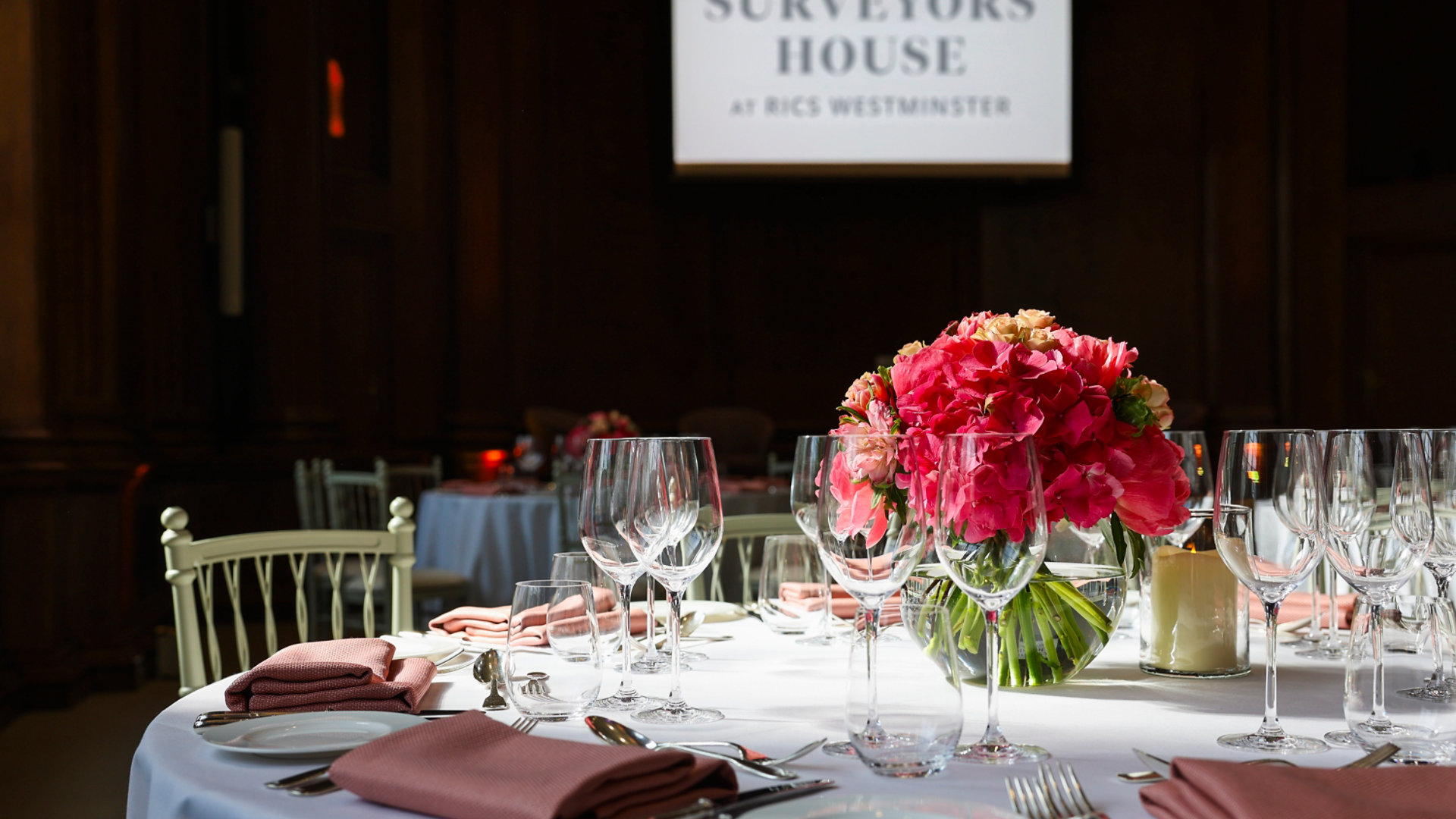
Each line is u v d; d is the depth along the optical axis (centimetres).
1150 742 99
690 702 115
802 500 112
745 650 145
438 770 82
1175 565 128
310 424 634
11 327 437
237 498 606
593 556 115
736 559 377
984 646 122
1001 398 113
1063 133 791
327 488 521
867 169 790
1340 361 786
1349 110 839
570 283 779
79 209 463
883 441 96
